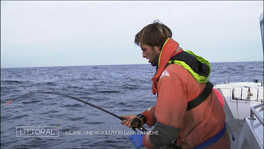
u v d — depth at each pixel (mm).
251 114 1990
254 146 1642
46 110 7984
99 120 5957
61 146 4059
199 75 1173
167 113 1106
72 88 17609
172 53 1211
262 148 1461
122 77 32812
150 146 1166
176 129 1115
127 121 1498
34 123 6133
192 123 1225
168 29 1259
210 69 1250
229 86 4035
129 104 9125
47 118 6688
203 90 1208
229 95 3348
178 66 1173
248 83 4496
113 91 14438
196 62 1227
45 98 10844
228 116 3160
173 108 1108
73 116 6703
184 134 1270
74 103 9242
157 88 1210
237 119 3037
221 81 12078
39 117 6898
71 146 4016
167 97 1114
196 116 1200
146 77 31312
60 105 8883
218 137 1263
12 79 35031
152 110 1484
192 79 1163
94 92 14219
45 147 4074
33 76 45094
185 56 1209
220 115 1287
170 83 1128
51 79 33156
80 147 3943
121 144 3998
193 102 1182
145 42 1254
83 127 5328
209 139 1247
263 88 3209
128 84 19844
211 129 1231
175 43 1241
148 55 1298
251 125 1864
